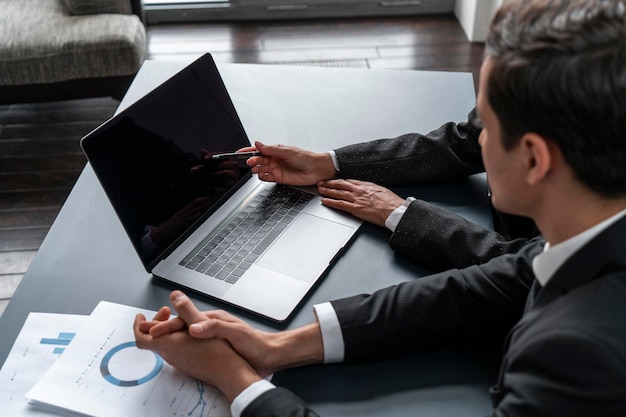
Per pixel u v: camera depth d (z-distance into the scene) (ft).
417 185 4.60
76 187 4.51
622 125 2.13
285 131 5.02
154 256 3.83
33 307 3.64
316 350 3.35
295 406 2.97
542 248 3.47
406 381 3.29
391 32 11.52
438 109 5.31
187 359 3.19
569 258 2.43
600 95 2.12
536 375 2.42
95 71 8.59
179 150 4.06
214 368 3.15
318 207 4.31
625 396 2.25
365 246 4.08
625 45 2.11
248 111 5.24
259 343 3.26
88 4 8.87
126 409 3.07
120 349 3.36
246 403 2.99
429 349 3.45
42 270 3.88
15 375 3.25
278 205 4.32
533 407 2.39
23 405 3.11
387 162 4.55
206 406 3.11
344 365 3.38
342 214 4.26
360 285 3.82
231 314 3.58
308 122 5.14
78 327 3.51
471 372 3.34
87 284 3.80
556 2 2.29
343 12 11.88
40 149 9.05
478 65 10.75
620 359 2.24
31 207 8.23
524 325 2.56
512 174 2.50
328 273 3.89
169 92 4.07
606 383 2.25
